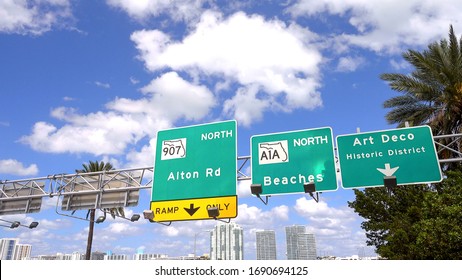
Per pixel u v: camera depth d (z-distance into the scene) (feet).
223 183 44.14
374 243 81.97
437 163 39.22
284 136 44.50
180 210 44.75
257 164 44.27
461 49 76.64
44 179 60.03
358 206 80.02
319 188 41.11
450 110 73.00
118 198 54.65
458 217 50.47
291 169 42.86
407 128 41.22
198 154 46.47
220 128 46.73
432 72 75.56
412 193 72.64
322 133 43.24
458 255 52.29
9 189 62.59
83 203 56.54
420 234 55.57
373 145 41.52
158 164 47.83
